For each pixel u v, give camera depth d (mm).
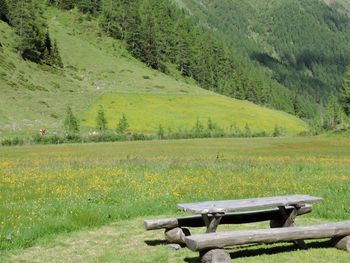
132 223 16656
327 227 12758
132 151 65375
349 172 33062
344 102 158875
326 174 31609
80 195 21688
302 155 54656
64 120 134000
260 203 13398
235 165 37500
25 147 82375
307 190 23297
